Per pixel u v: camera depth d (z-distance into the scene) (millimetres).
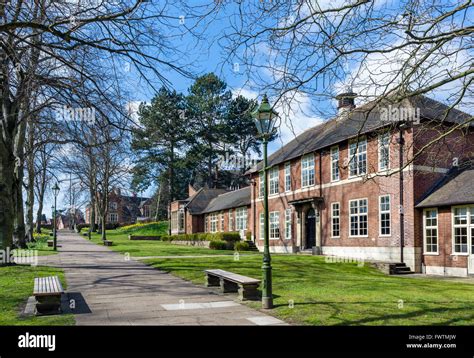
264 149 10938
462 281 18719
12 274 15859
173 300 11500
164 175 67375
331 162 30469
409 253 23578
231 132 63906
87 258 24719
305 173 33750
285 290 13180
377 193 25938
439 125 9523
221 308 10438
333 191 30078
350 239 28109
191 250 34031
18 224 29938
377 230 25828
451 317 9258
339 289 13375
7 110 17469
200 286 14125
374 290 13227
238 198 48469
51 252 29562
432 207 22969
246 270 18484
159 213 90188
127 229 76188
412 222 23516
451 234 22016
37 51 14297
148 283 14734
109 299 11609
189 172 76500
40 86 13641
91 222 79250
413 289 13852
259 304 10828
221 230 51562
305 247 33562
